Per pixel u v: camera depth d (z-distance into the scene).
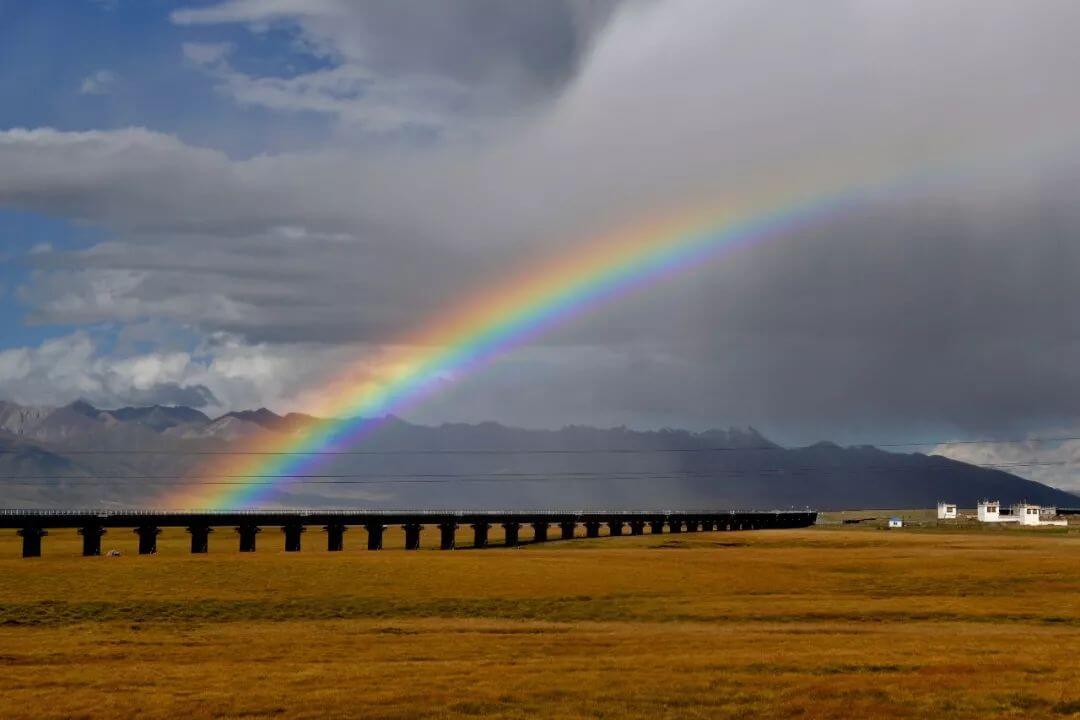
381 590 112.88
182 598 106.12
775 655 70.50
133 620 97.56
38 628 93.19
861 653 71.12
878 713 53.84
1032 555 160.12
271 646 79.44
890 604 104.44
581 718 53.44
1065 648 73.94
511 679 62.53
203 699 58.25
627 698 57.25
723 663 67.25
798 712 54.38
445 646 78.75
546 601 107.69
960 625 92.38
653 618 98.69
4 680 64.31
